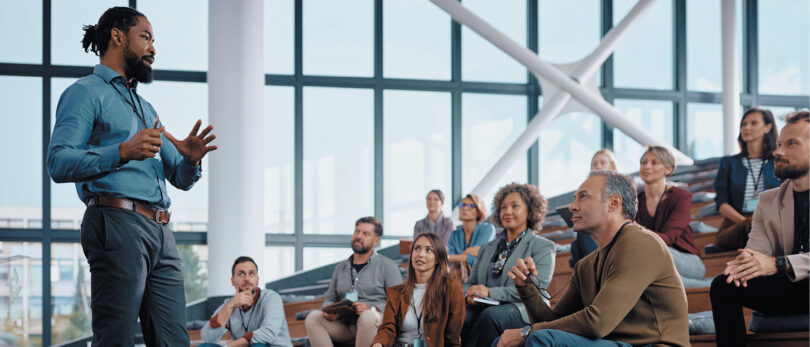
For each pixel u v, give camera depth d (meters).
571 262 4.55
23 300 7.87
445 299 4.07
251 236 7.18
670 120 9.24
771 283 2.79
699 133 9.27
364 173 8.62
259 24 7.40
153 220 2.53
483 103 8.89
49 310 7.89
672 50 9.32
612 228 2.69
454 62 8.86
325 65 8.73
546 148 8.90
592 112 8.36
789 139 2.90
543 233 6.90
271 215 8.41
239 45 7.29
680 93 9.23
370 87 8.70
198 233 8.08
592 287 2.71
